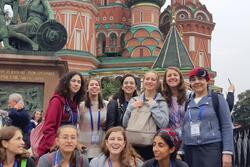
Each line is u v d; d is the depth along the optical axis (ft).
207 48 225.76
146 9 206.59
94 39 202.39
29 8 68.95
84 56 187.01
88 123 28.32
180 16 223.71
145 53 200.44
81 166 22.85
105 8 232.32
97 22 231.71
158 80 27.25
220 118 24.41
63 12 190.49
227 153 23.67
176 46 166.50
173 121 26.40
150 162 22.85
